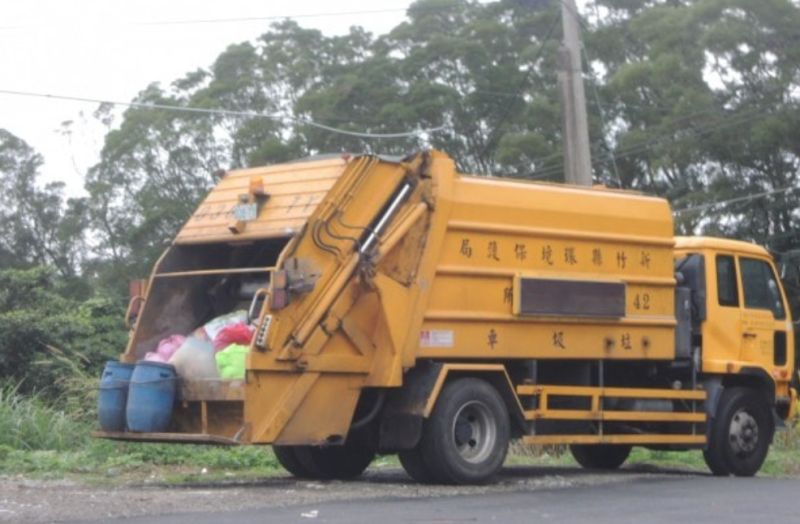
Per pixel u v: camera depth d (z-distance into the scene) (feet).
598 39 130.11
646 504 37.63
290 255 40.75
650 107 126.31
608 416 47.83
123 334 75.25
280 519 32.65
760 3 117.08
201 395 41.16
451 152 130.52
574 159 69.97
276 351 40.24
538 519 33.53
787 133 116.67
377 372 42.45
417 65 132.87
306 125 132.26
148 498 37.29
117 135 145.89
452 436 42.86
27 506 35.06
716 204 119.44
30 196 162.09
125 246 148.46
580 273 47.03
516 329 45.27
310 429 41.22
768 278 54.65
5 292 76.18
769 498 39.65
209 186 141.38
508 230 45.03
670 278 49.88
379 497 38.63
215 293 45.37
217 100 140.15
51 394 66.08
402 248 43.01
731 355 52.11
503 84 131.95
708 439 51.42
